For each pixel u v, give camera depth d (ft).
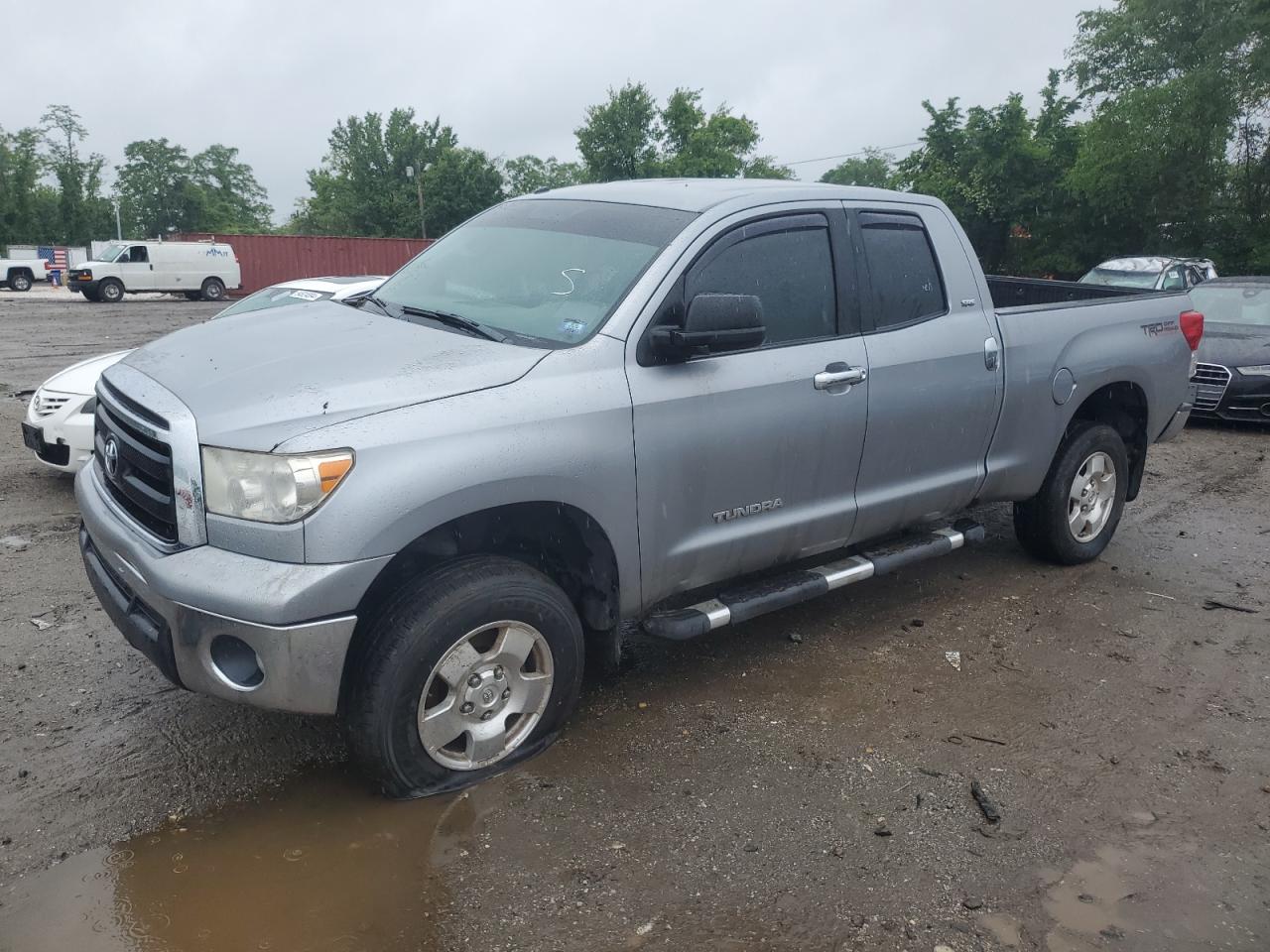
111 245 108.99
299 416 9.55
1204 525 22.34
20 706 12.48
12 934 8.50
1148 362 18.39
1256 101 87.20
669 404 11.54
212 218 341.00
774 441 12.66
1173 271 57.00
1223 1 87.45
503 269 13.03
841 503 13.87
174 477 9.68
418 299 13.14
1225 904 9.45
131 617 10.28
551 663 11.14
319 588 9.25
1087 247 97.66
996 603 16.99
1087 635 15.76
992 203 103.35
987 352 15.42
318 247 124.36
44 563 17.67
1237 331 35.09
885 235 14.55
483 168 214.28
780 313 13.05
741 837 10.16
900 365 14.10
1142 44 92.38
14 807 10.33
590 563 11.58
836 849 10.02
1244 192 91.66
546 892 9.22
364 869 9.47
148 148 328.49
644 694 13.30
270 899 9.02
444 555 10.76
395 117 220.43
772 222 13.12
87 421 21.42
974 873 9.75
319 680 9.53
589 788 10.93
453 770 10.72
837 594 17.28
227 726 12.10
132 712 12.41
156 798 10.57
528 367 10.75
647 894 9.23
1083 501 18.45
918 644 15.24
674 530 11.98
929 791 11.14
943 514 15.84
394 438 9.61
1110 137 92.02
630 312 11.51
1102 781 11.50
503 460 10.16
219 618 9.33
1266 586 18.28
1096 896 9.48
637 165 174.50
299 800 10.59
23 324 74.79
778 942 8.69
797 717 12.77
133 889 9.14
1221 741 12.55
